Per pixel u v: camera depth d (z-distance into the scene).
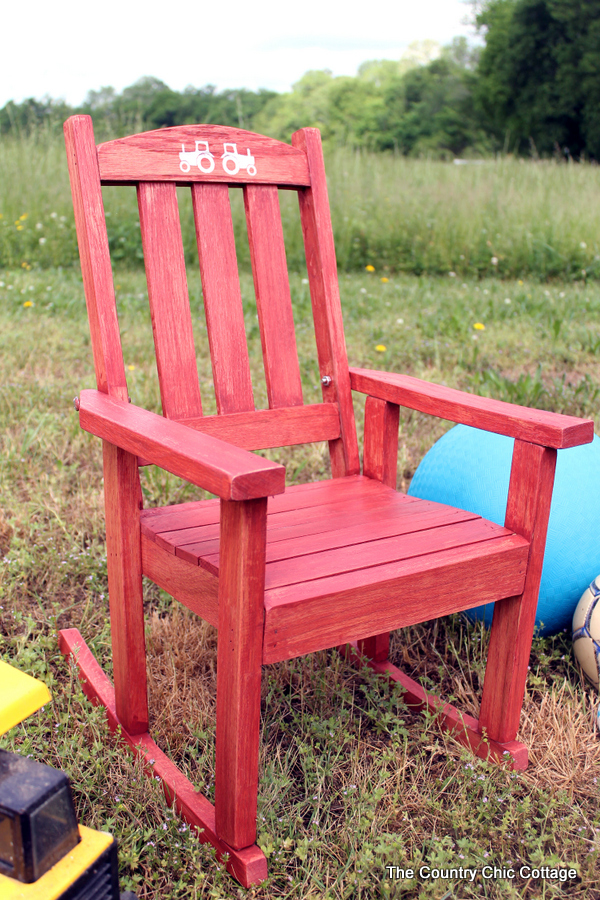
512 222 7.01
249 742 1.16
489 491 1.83
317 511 1.50
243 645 1.09
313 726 1.53
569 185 7.87
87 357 3.97
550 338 4.31
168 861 1.22
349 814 1.38
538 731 1.59
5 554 2.19
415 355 4.00
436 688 1.72
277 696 1.71
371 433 1.74
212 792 1.39
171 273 1.54
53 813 0.72
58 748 1.45
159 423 1.23
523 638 1.46
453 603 1.32
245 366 1.65
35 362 3.83
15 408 3.21
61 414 3.18
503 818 1.34
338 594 1.16
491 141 24.08
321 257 1.74
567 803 1.41
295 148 1.73
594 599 1.73
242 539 1.05
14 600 1.99
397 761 1.49
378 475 1.74
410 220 7.19
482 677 1.75
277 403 1.71
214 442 1.12
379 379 1.68
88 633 1.87
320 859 1.26
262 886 1.19
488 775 1.44
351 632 1.20
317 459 2.86
